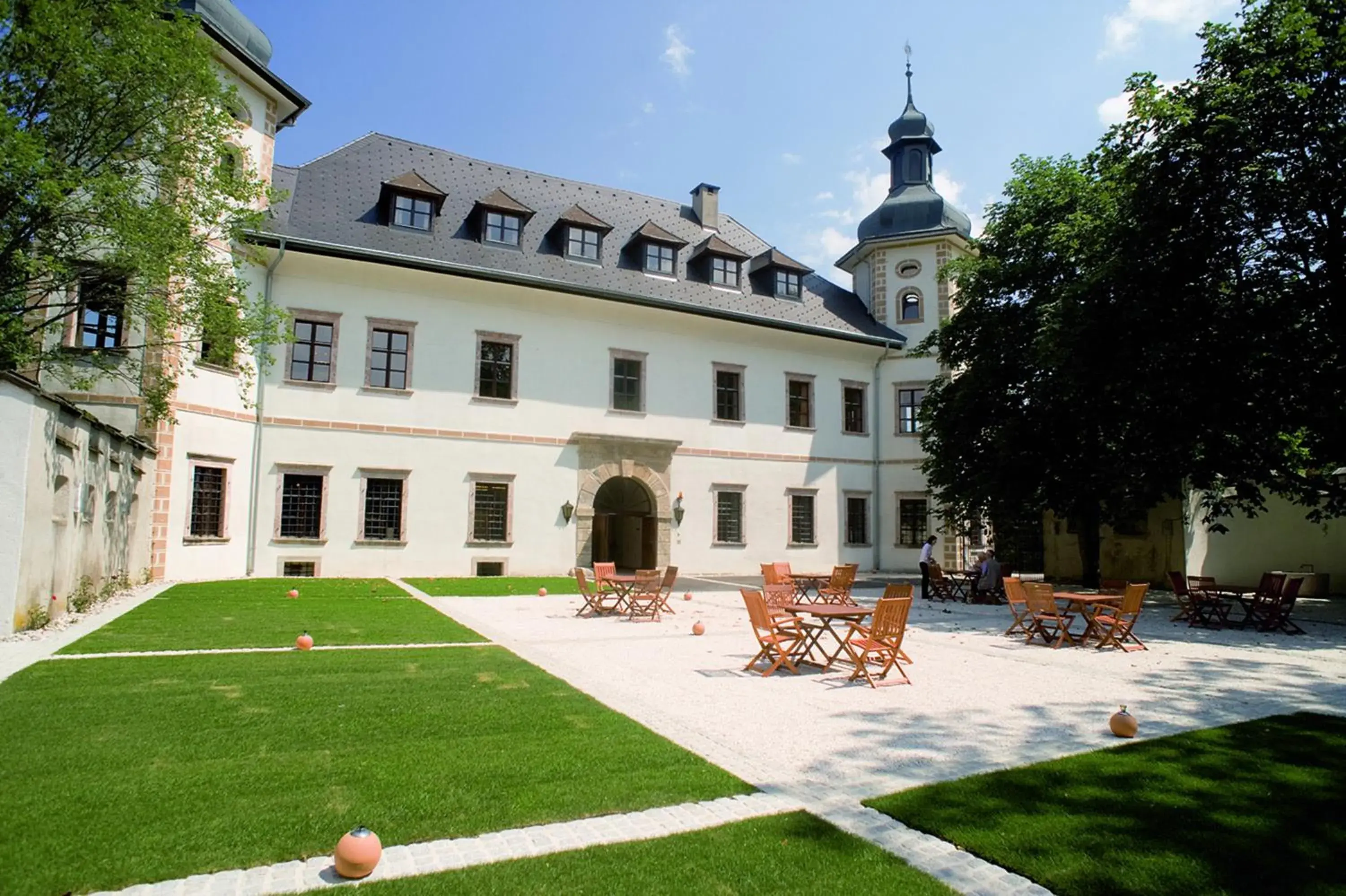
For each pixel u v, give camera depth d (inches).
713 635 496.7
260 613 526.9
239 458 837.8
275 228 879.1
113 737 230.2
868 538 1267.2
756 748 243.6
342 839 149.9
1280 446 742.5
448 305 965.8
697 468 1120.2
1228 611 584.7
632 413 1072.8
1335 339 625.9
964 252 1327.5
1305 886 152.6
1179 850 168.6
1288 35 597.9
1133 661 425.1
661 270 1143.6
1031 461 868.0
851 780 215.6
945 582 789.2
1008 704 312.5
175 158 628.1
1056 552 1142.3
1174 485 715.4
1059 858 163.8
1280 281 647.1
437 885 145.6
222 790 190.7
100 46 578.9
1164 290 642.8
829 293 1347.2
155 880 144.6
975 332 963.3
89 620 466.9
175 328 728.3
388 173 1039.0
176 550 766.5
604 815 183.6
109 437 572.7
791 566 1182.3
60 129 588.7
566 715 274.1
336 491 889.5
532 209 1111.0
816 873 155.1
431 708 278.1
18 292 578.9
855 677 351.9
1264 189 601.3
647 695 315.6
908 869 157.8
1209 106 621.6
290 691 297.1
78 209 558.3
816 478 1224.2
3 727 237.3
